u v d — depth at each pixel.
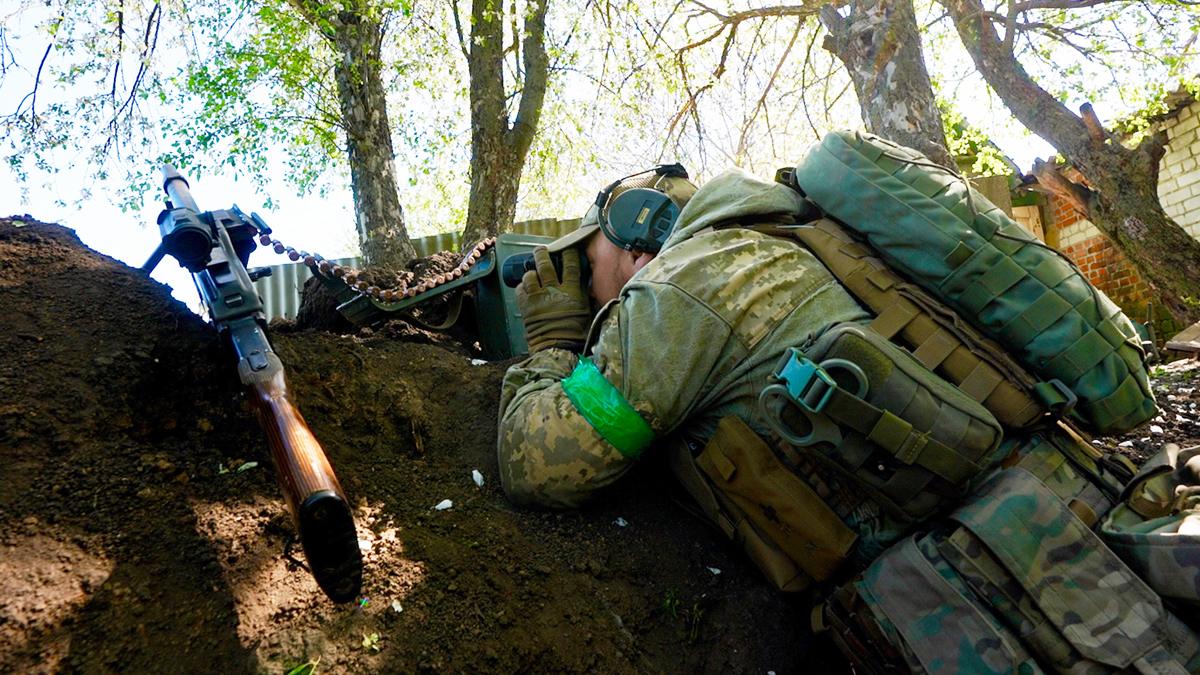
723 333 1.37
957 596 1.12
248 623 1.08
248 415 1.48
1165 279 5.65
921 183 1.40
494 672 1.19
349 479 1.51
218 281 1.34
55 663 0.93
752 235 1.48
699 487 1.51
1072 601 1.06
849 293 1.42
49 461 1.19
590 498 1.54
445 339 2.52
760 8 7.31
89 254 1.69
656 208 1.76
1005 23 6.54
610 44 7.51
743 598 1.54
